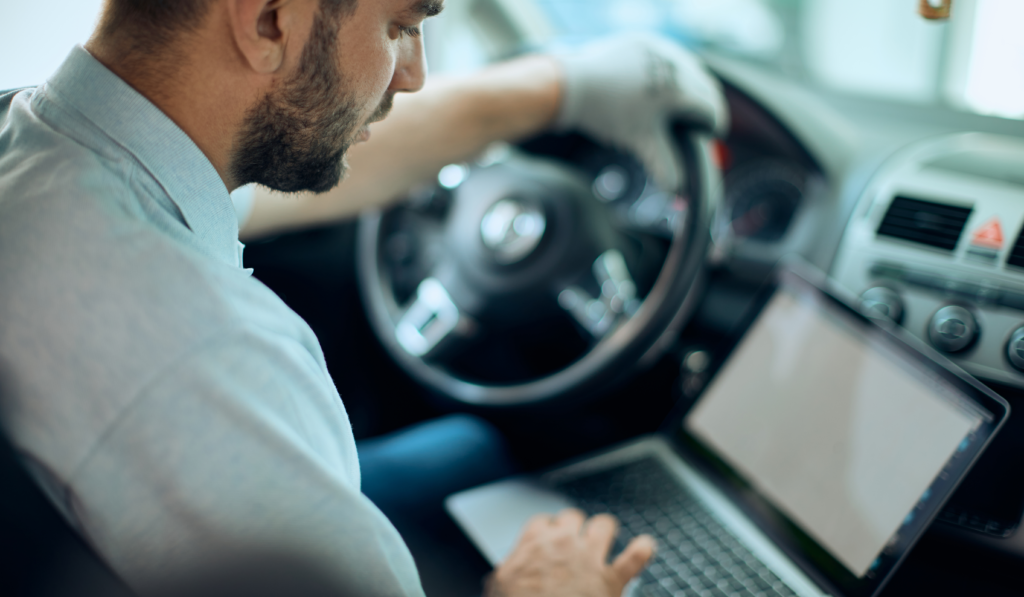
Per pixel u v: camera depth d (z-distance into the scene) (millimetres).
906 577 890
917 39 1248
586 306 1224
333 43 453
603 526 755
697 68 1173
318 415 431
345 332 1504
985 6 1170
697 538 900
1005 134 1173
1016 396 890
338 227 1449
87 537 408
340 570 436
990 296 932
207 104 442
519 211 1229
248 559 414
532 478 1015
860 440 840
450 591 964
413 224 1352
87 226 386
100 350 376
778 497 889
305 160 492
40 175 403
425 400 1481
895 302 994
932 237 1012
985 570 865
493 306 1250
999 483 868
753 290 1225
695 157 1117
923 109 1240
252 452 391
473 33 1547
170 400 376
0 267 387
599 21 1624
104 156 409
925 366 811
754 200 1248
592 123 1124
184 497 390
